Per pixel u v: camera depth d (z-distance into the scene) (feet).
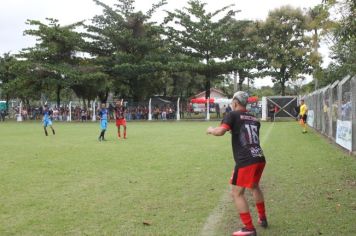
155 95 202.39
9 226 22.04
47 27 168.04
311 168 39.73
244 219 20.01
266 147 57.52
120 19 170.81
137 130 97.45
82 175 36.58
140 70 164.25
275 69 196.44
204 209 25.39
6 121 158.92
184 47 176.86
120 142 66.74
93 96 185.16
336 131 61.72
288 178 34.83
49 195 28.94
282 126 106.93
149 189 30.86
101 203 26.73
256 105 164.86
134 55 171.22
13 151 54.65
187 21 171.83
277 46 188.75
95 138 74.84
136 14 171.01
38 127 113.70
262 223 21.77
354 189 30.48
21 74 165.07
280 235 20.61
